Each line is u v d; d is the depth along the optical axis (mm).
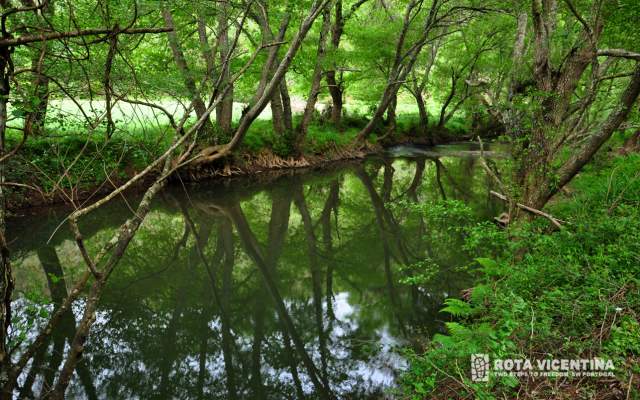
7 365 3727
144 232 10367
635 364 2828
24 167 6852
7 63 3236
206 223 11266
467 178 16484
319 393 4859
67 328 5871
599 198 6801
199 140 13750
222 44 10562
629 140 11867
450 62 24422
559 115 6223
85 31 3248
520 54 9117
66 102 11477
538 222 5809
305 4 12562
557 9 6695
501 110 8242
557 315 3662
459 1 18594
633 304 3410
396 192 14633
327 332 6270
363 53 18875
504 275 4680
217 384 5082
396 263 8586
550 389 3008
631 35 6402
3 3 3379
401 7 20750
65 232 9734
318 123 21781
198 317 6656
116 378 5039
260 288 7730
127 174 12008
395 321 6285
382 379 4906
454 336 3664
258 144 16734
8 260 3449
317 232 10836
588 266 4051
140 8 4055
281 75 10047
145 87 6750
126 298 7070
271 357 5672
